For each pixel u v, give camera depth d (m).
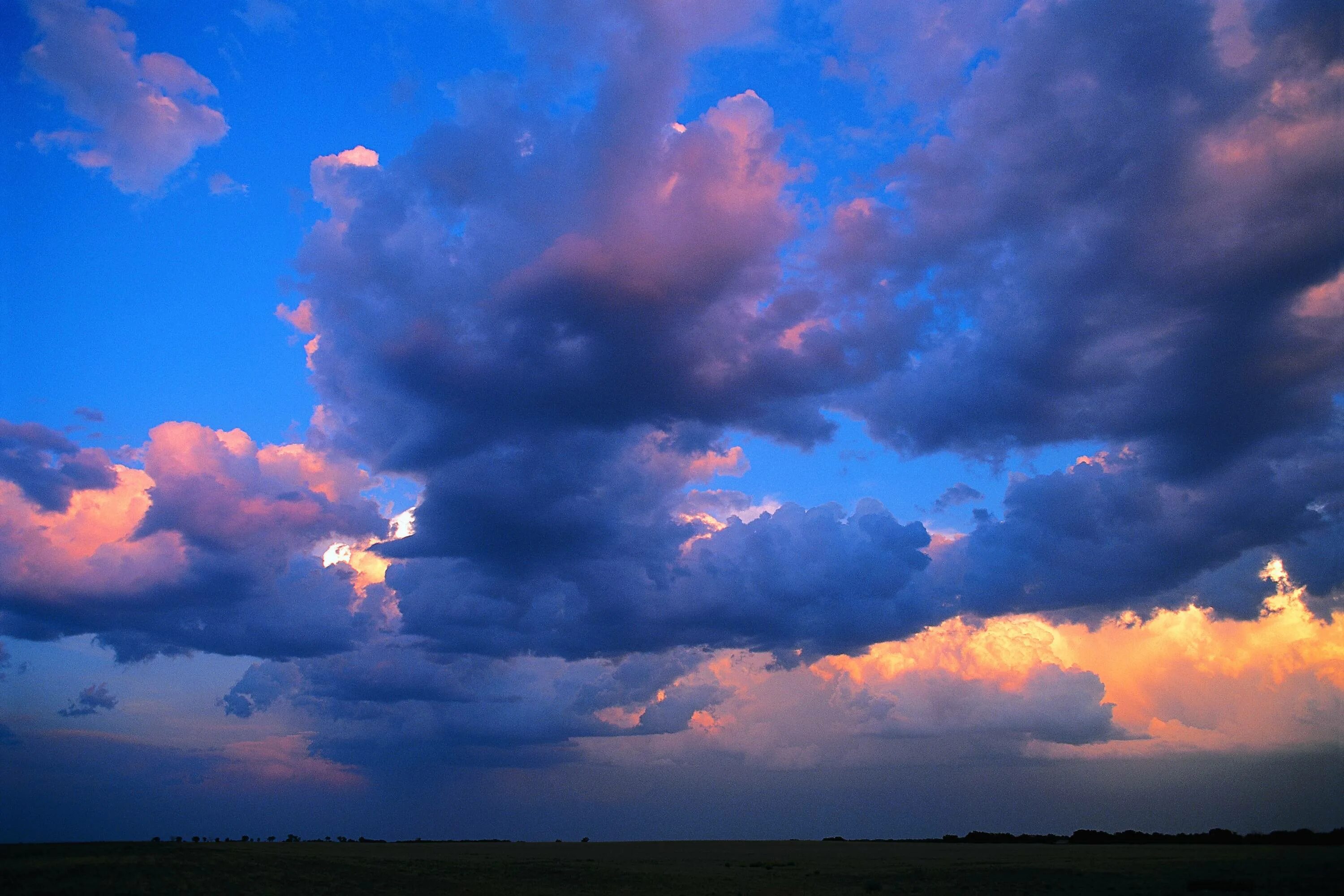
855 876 88.44
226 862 71.56
